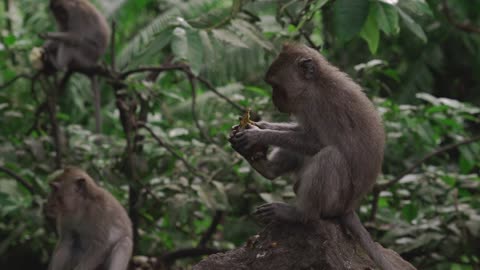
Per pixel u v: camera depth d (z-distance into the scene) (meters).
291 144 6.38
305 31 9.45
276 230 6.41
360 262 6.34
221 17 8.10
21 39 12.62
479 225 8.55
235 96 10.40
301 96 6.41
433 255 8.82
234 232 9.61
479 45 15.48
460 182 9.54
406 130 9.62
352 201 6.30
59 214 9.01
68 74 11.73
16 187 10.40
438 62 14.66
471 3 14.07
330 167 6.16
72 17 13.77
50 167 10.58
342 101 6.29
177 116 11.68
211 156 9.62
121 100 10.00
